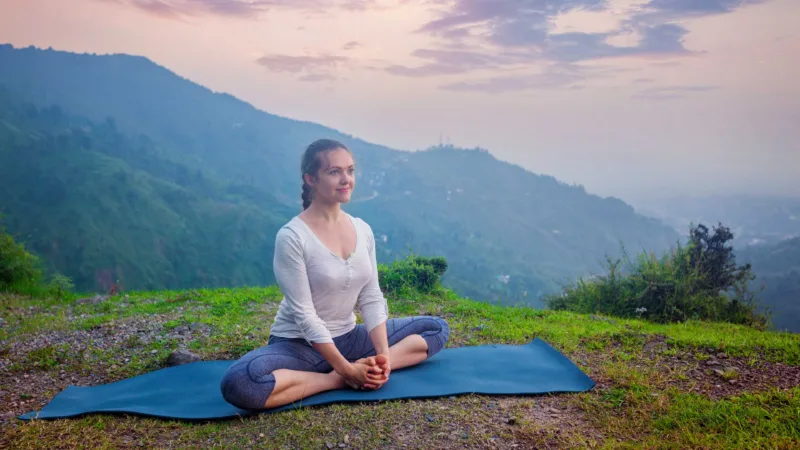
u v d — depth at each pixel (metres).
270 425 3.57
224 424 3.63
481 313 7.03
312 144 4.06
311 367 4.04
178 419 3.68
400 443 3.36
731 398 3.94
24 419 3.72
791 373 4.48
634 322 7.07
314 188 4.04
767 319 8.54
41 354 5.17
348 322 4.25
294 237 3.94
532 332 5.90
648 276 8.57
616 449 3.29
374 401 3.88
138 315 7.02
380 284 8.58
